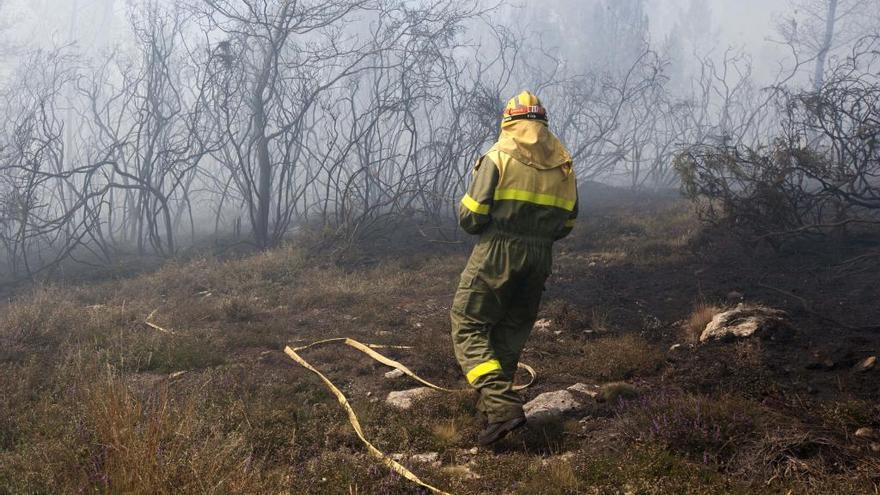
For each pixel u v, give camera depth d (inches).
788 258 304.7
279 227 457.7
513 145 139.6
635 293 272.5
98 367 189.6
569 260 342.3
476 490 119.3
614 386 161.6
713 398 148.5
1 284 392.5
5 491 117.5
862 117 345.4
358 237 406.9
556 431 141.5
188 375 190.2
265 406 157.5
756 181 319.3
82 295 322.0
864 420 133.6
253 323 248.2
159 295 320.5
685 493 110.7
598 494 114.4
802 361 178.1
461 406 156.9
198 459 113.8
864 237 325.4
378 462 130.3
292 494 115.9
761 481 113.0
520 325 149.9
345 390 177.8
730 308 223.6
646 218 442.0
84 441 130.9
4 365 195.0
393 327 243.1
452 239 425.4
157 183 470.6
